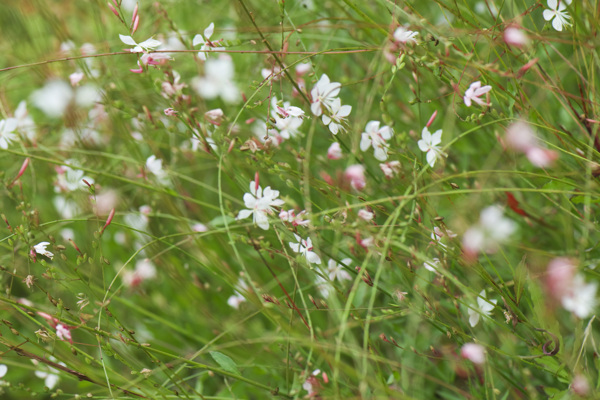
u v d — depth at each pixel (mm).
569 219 1075
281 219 1076
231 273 1134
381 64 1150
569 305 1014
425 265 1063
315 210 1226
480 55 1179
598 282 1077
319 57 1238
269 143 1095
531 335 1089
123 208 1230
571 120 1176
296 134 1185
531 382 1106
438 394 1143
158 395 1102
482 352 1051
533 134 1090
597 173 1073
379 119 1231
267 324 1208
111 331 1187
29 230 1129
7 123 1181
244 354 1170
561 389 1095
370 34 1170
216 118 1129
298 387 1063
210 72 1197
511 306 1057
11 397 1196
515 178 1160
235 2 1159
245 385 1148
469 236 1021
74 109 1225
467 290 1040
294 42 1223
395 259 1075
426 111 1224
